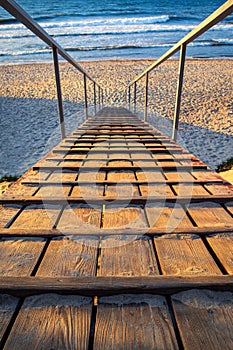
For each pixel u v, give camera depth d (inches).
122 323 25.9
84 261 33.8
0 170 140.3
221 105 245.3
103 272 32.0
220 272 31.8
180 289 28.7
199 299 28.2
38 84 363.6
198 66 461.7
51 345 24.0
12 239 37.6
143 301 28.1
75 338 24.6
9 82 377.1
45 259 34.1
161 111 229.5
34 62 550.0
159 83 350.3
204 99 266.7
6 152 162.7
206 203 48.6
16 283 28.9
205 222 42.7
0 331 25.1
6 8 49.9
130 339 24.5
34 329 25.4
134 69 461.4
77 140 93.4
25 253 35.0
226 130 185.3
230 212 45.8
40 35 66.4
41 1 1188.5
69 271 32.1
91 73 435.8
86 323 25.9
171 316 26.6
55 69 84.8
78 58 579.2
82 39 759.7
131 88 329.4
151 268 32.7
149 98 281.6
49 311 27.0
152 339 24.5
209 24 60.2
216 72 406.3
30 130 199.5
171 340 24.4
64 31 829.8
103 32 813.2
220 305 27.6
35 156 156.1
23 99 290.2
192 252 35.4
